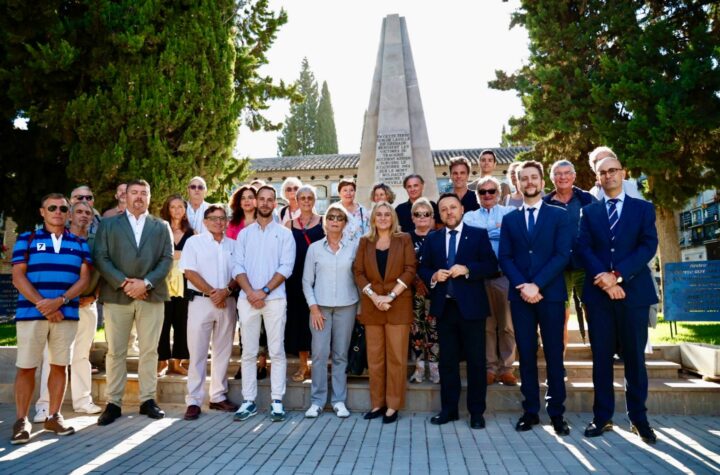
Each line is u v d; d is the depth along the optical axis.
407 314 4.99
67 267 4.76
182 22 11.43
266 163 31.56
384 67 9.35
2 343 8.66
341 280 5.23
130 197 5.29
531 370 4.63
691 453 3.88
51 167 12.60
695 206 28.59
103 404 5.82
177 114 11.04
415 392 5.35
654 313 5.10
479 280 4.85
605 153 5.41
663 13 15.02
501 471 3.59
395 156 9.02
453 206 5.00
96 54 10.49
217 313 5.34
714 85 12.62
